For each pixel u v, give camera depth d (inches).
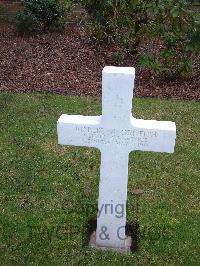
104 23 164.1
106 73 63.0
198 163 96.5
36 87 136.4
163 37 137.0
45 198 84.2
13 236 74.2
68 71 150.2
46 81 141.5
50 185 88.1
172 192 86.8
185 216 80.0
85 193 85.7
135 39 157.8
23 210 80.7
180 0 130.9
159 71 137.7
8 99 125.5
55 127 110.3
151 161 97.0
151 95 131.8
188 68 137.3
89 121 67.2
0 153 98.8
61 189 87.0
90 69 152.2
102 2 157.3
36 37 190.4
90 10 164.9
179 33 134.3
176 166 95.3
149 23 144.3
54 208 81.4
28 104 122.6
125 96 64.1
